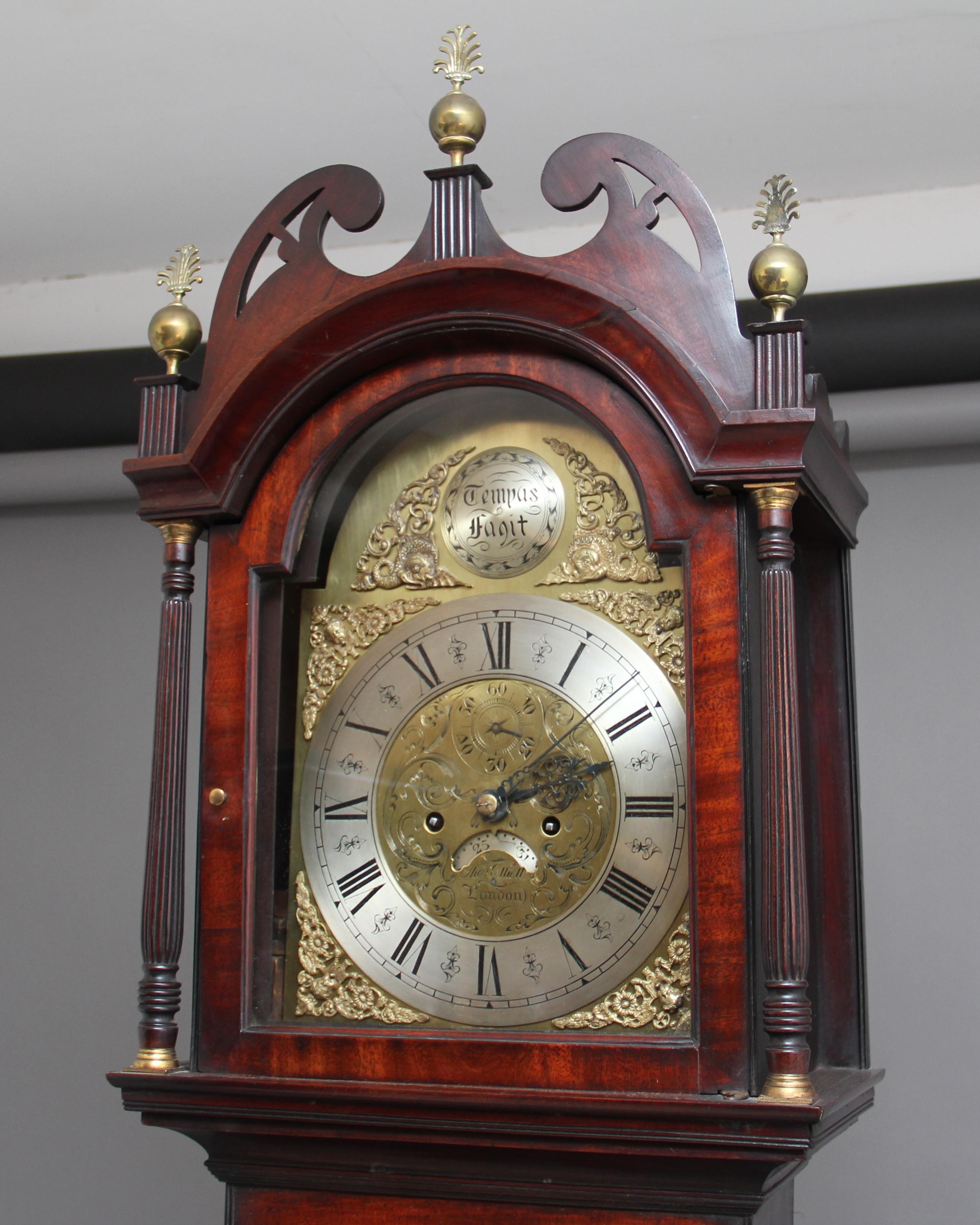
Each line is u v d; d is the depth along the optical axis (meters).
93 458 2.81
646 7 2.06
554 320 1.53
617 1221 1.45
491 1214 1.49
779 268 1.48
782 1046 1.36
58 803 2.92
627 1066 1.42
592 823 1.51
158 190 2.57
